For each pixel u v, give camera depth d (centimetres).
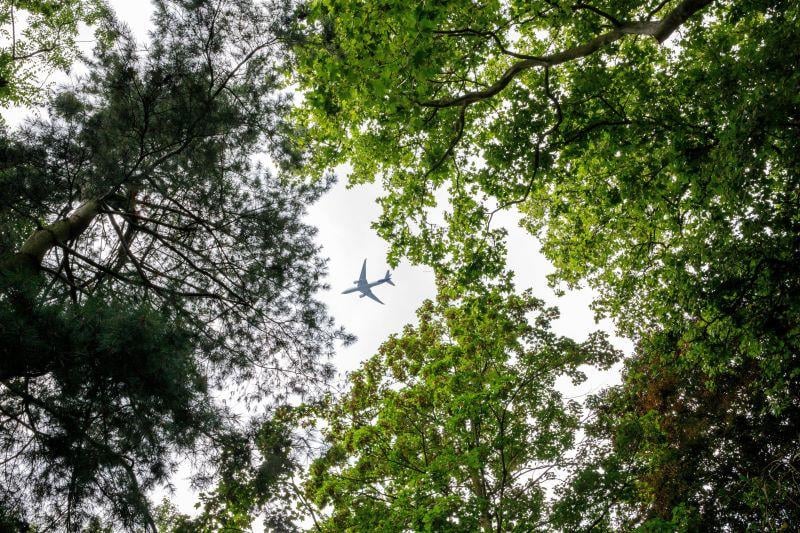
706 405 1331
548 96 1015
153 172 779
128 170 744
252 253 857
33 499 487
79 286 629
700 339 955
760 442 1232
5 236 621
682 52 1062
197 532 902
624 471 1030
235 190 848
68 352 450
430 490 1049
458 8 915
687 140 977
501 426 1111
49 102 714
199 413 584
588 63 1087
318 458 735
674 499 1247
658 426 1226
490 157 1138
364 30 786
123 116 729
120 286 780
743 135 709
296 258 881
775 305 840
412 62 763
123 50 725
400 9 737
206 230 841
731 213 873
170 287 834
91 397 491
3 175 624
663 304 1051
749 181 779
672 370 1264
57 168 661
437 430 1305
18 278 456
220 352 793
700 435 1302
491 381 1116
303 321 849
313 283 889
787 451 1153
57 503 501
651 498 1256
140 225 784
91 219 766
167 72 735
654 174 1082
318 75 913
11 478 489
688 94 991
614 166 1155
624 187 1102
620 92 1084
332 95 1021
